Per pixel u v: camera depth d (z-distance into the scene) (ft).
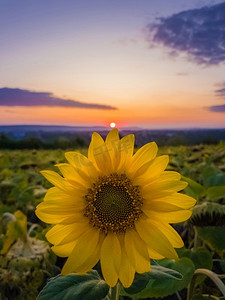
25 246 1.61
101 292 0.92
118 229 0.95
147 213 0.95
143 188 0.98
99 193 0.98
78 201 0.97
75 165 0.97
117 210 0.96
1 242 1.71
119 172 1.01
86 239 0.94
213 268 1.98
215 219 1.58
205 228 1.67
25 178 4.00
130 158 1.02
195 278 1.50
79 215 0.96
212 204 1.61
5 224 1.81
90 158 1.01
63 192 0.96
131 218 0.96
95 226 0.96
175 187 0.94
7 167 5.56
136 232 0.96
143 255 0.90
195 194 1.77
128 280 0.89
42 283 1.56
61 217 0.95
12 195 3.10
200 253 1.56
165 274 0.96
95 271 1.03
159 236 0.90
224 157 5.44
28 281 1.52
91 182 0.99
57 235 0.95
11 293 1.50
